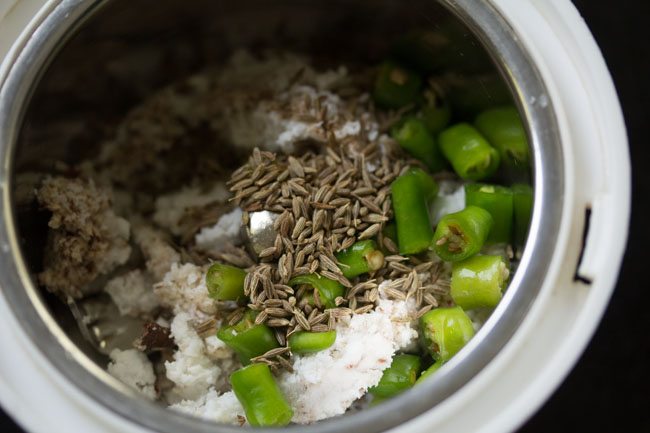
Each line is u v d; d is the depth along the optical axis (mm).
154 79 228
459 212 199
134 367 203
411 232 204
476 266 197
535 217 181
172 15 210
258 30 226
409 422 173
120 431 174
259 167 211
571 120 186
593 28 259
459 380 174
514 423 175
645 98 258
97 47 203
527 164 190
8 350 179
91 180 216
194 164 230
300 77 230
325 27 224
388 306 201
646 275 257
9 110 182
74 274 207
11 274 177
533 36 189
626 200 182
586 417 257
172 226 223
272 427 172
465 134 214
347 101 229
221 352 203
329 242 206
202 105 231
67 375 175
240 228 214
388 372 196
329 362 195
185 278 209
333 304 202
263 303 202
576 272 181
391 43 222
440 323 194
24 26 190
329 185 211
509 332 176
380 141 221
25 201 191
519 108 185
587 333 178
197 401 202
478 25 187
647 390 257
